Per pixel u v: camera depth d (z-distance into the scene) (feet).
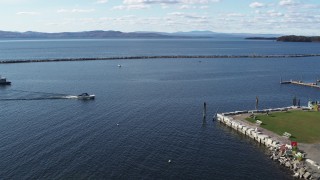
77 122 312.50
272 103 407.85
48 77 599.98
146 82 549.54
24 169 213.05
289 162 223.51
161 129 296.51
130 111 355.77
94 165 220.43
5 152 238.48
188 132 290.56
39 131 285.02
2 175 205.05
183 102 402.11
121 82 547.90
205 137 278.87
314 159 223.30
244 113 335.26
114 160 228.63
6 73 650.84
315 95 463.01
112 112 350.84
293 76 630.74
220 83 545.44
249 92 473.26
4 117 328.90
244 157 239.30
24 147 247.91
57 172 209.97
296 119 307.99
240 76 623.36
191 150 250.16
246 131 283.59
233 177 209.77
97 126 300.81
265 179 207.31
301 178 206.59
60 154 236.22
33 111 354.54
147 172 213.05
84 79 577.84
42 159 227.61
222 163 229.04
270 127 287.89
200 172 215.31
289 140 257.14
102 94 447.42
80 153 238.68
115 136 274.98
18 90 473.26
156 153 242.37
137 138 271.90
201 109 369.71
